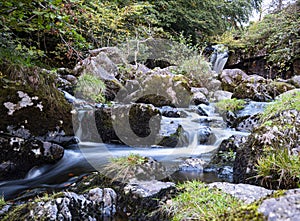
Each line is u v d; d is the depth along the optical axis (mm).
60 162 2867
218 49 9039
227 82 6207
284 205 836
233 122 4398
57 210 1479
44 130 2943
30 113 2850
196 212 1262
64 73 4777
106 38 6465
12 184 2414
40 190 2232
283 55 7250
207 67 6309
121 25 6406
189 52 6312
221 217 1002
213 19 9812
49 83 3352
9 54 2408
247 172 1969
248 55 8477
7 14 1940
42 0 1676
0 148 2418
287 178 1653
